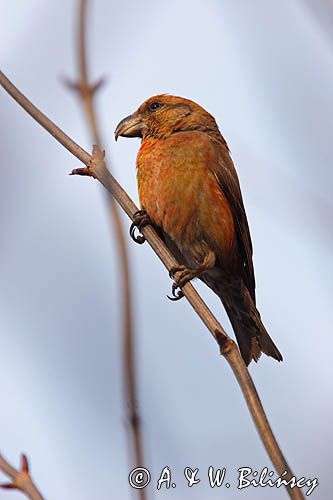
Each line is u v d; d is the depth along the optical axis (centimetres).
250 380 555
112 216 530
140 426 463
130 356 476
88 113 622
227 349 568
